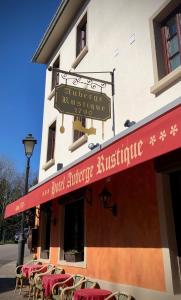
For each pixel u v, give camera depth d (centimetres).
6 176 5325
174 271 577
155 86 715
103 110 830
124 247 709
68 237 1055
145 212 663
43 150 1436
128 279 680
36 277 890
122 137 507
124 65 882
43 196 814
